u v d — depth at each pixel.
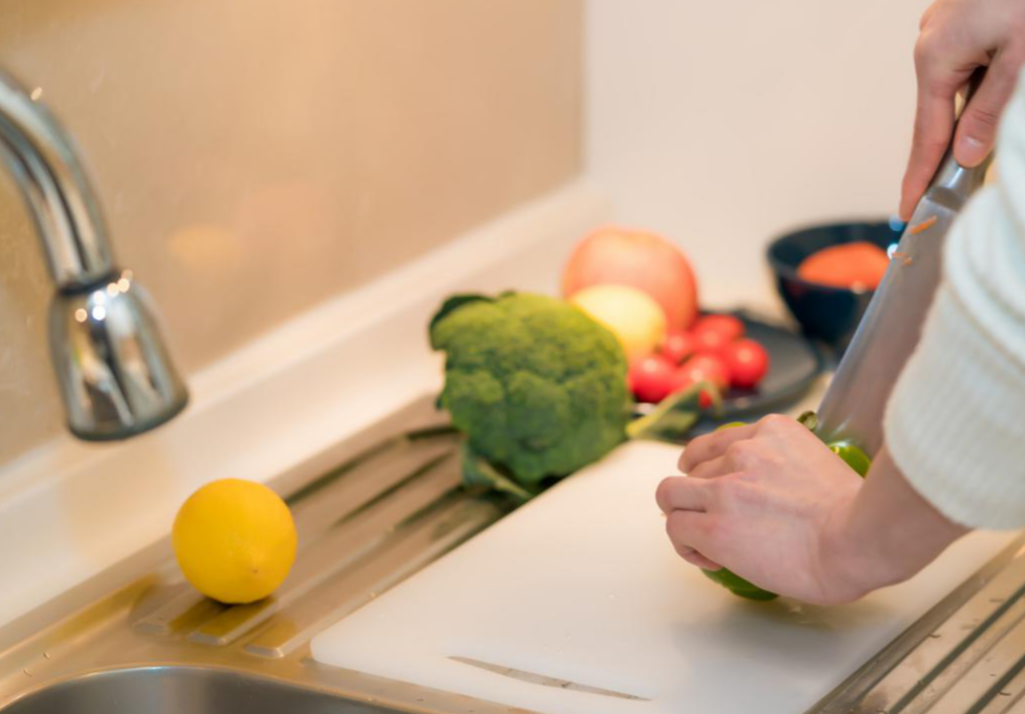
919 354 0.54
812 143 1.40
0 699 0.80
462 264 1.31
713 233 1.48
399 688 0.79
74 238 0.67
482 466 1.04
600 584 0.87
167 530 1.00
